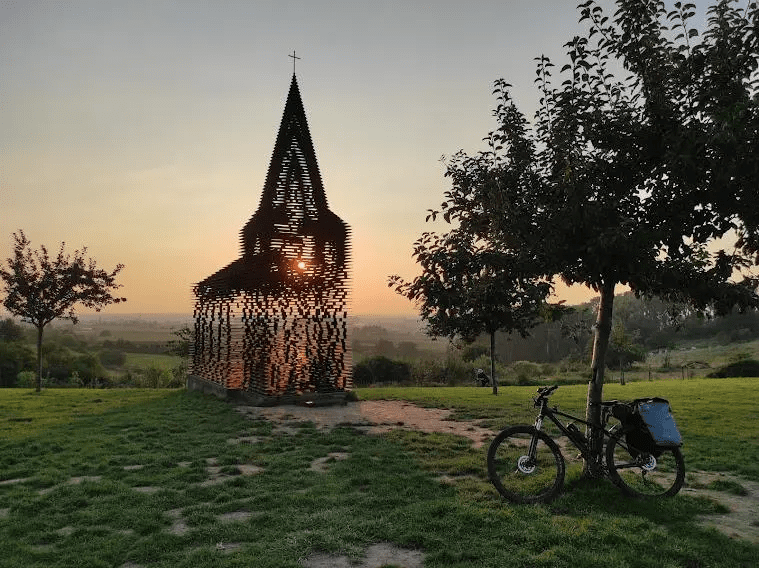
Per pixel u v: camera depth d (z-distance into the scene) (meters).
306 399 16.39
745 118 5.87
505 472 7.75
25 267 20.92
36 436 10.91
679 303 7.56
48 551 4.98
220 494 6.64
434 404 16.25
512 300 7.30
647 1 6.29
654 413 6.56
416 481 7.25
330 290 17.75
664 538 5.10
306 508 6.12
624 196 7.06
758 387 20.88
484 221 7.39
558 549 4.79
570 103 6.79
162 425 12.30
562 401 16.88
